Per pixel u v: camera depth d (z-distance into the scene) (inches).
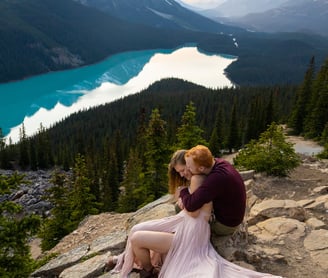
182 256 206.1
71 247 502.0
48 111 7696.9
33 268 462.0
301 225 300.5
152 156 1084.5
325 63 2223.2
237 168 658.8
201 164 213.2
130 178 1478.8
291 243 276.1
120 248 335.3
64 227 1000.2
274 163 551.8
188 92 6314.0
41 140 3622.0
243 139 2915.8
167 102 5649.6
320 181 520.4
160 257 230.4
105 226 542.6
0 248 435.8
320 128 1866.4
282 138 570.3
